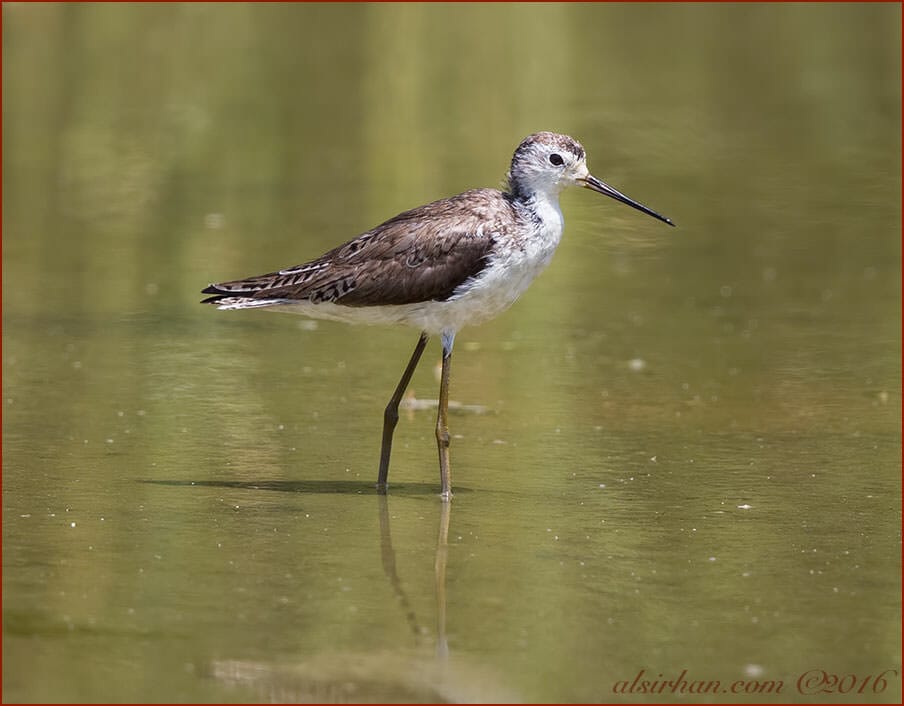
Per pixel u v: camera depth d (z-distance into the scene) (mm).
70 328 23812
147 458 17562
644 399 20672
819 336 23875
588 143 35125
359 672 11609
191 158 34281
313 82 40625
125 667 11602
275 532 14914
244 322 24641
